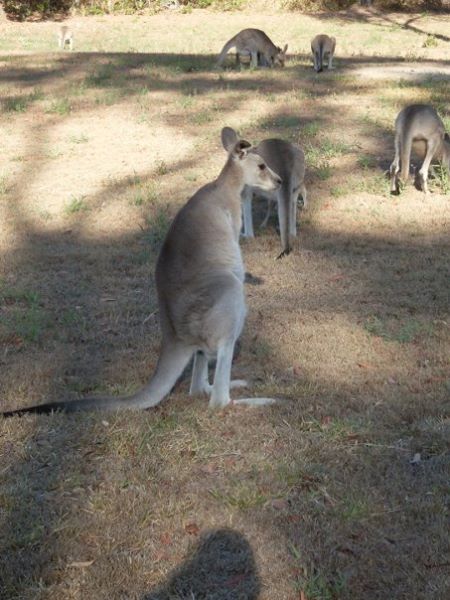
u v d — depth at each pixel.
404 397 4.68
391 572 3.64
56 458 4.29
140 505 4.03
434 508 4.00
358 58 13.84
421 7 21.12
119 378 4.90
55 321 5.52
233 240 4.63
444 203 7.19
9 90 10.76
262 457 4.28
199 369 4.68
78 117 9.57
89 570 3.68
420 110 7.18
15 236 6.74
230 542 3.86
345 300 5.67
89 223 6.96
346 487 4.10
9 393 4.76
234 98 10.05
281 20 19.69
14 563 3.71
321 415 4.55
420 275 5.95
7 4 20.20
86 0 21.08
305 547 3.81
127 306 5.68
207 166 8.00
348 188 7.44
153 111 9.66
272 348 5.14
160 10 21.17
